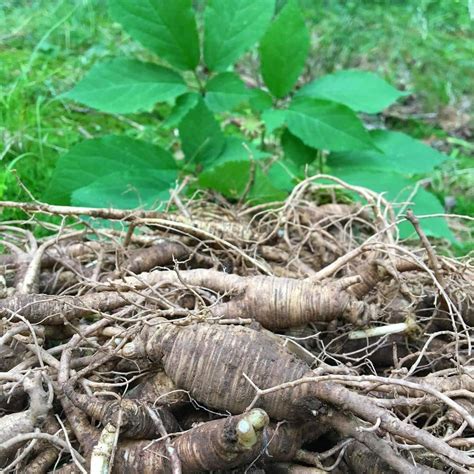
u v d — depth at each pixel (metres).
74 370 0.21
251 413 0.17
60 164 0.35
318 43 0.68
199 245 0.26
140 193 0.34
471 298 0.25
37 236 0.35
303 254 0.31
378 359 0.24
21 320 0.22
